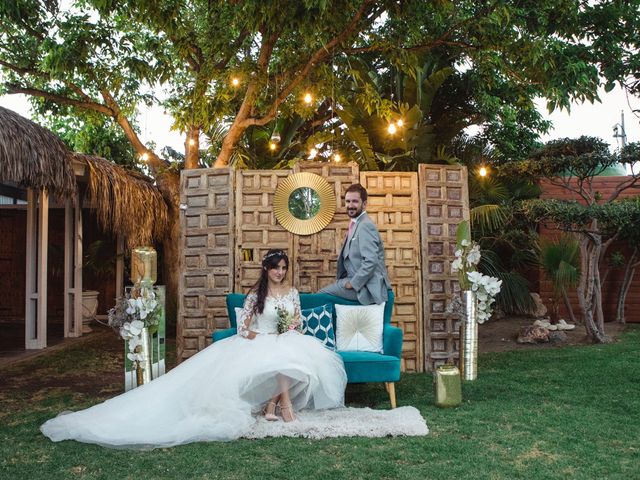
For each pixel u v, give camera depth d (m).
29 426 4.39
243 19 8.17
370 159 10.61
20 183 7.37
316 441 3.95
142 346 4.89
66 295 10.01
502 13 7.86
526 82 9.89
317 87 9.62
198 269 6.81
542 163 8.87
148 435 3.88
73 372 6.88
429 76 11.09
